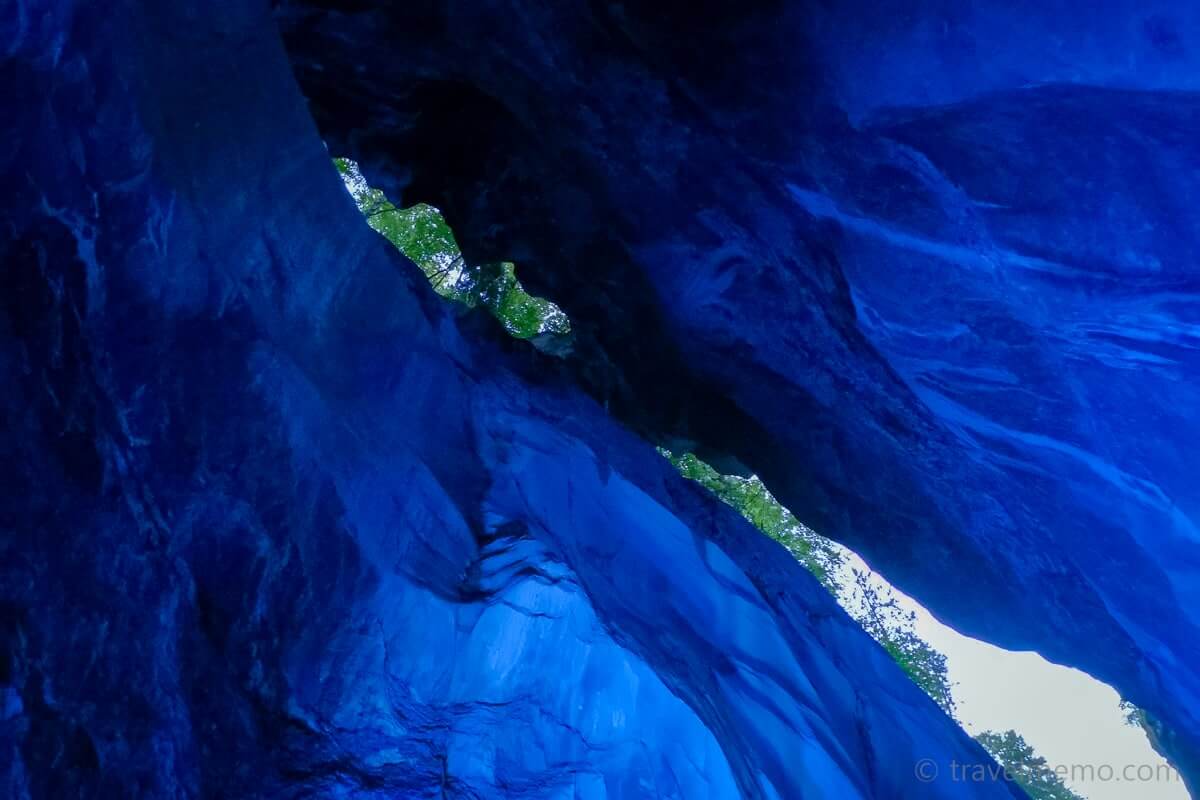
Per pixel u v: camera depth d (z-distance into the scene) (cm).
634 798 431
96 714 312
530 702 450
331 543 430
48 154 314
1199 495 625
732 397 995
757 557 839
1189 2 423
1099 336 584
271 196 413
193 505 376
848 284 720
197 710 353
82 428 333
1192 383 570
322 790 375
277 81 398
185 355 379
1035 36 479
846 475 973
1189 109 460
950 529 925
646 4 638
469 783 413
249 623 390
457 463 569
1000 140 538
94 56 319
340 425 454
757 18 593
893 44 534
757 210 745
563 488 631
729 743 486
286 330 438
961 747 800
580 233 927
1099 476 698
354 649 422
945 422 780
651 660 480
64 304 329
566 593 471
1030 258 568
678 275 870
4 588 292
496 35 746
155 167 351
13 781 279
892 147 590
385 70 860
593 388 1133
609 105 741
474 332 820
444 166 968
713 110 680
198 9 359
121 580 337
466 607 461
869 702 726
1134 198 505
